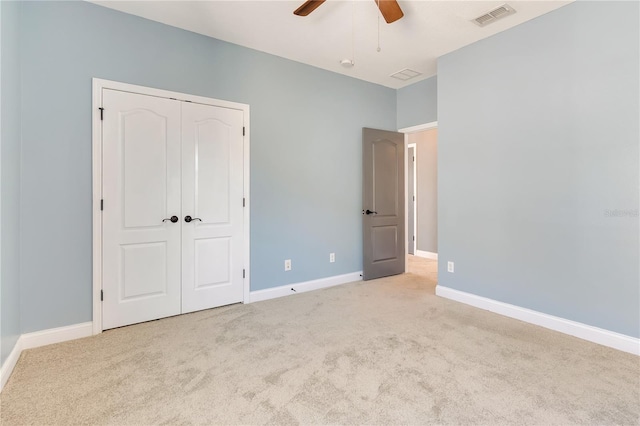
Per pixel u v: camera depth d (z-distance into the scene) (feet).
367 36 10.24
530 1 8.38
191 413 5.43
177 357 7.31
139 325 9.14
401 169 15.29
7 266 6.64
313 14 8.96
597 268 8.13
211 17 9.17
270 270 11.70
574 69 8.44
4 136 6.45
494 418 5.29
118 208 8.91
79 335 8.40
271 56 11.51
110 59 8.73
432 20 9.27
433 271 16.01
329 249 13.32
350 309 10.48
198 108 10.10
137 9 8.78
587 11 8.18
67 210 8.25
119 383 6.29
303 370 6.76
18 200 7.49
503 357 7.32
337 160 13.43
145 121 9.25
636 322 7.54
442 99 11.64
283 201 11.95
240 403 5.69
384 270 14.80
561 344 7.99
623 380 6.39
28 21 7.72
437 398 5.81
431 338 8.31
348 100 13.67
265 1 8.41
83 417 5.32
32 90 7.77
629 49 7.57
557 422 5.19
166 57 9.55
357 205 14.19
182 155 9.86
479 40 10.47
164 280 9.65
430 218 19.89
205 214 10.30
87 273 8.54
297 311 10.29
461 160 11.11
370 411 5.47
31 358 7.27
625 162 7.67
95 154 8.57
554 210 8.88
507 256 9.94
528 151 9.39
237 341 8.13
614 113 7.80
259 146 11.33
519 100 9.55
